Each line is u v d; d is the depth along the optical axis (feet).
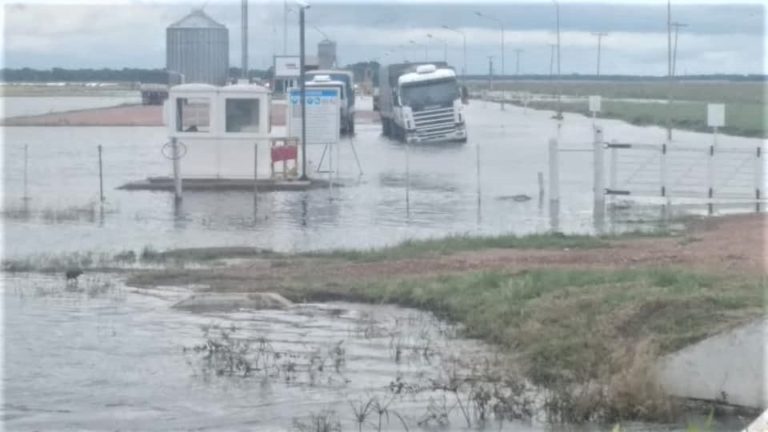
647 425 34.65
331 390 39.52
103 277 66.49
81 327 51.03
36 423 35.06
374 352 45.85
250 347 46.50
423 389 39.17
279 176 126.21
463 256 70.08
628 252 69.46
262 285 61.67
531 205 108.78
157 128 244.83
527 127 255.09
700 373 36.35
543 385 38.99
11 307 56.49
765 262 60.85
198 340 47.96
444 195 118.52
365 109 390.42
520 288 53.42
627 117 278.26
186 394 38.88
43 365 42.78
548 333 44.50
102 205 107.14
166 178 124.47
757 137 196.75
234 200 112.37
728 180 110.22
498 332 47.29
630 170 123.03
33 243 82.33
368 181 133.59
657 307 44.19
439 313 54.08
